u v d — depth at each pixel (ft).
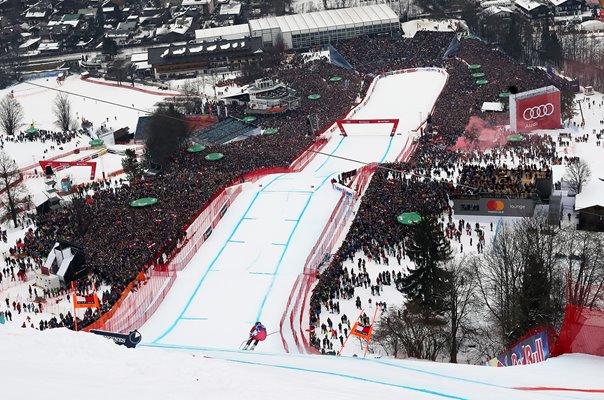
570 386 176.76
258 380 147.02
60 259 465.06
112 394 126.93
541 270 347.77
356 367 203.10
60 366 146.51
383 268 459.73
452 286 365.20
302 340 388.16
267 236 538.06
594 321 211.82
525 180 552.82
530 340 235.40
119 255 488.44
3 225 600.80
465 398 160.86
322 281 444.14
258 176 655.76
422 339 355.36
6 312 424.46
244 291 462.60
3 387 125.08
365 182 606.55
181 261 499.10
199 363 154.40
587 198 520.42
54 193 631.15
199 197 577.84
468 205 531.09
